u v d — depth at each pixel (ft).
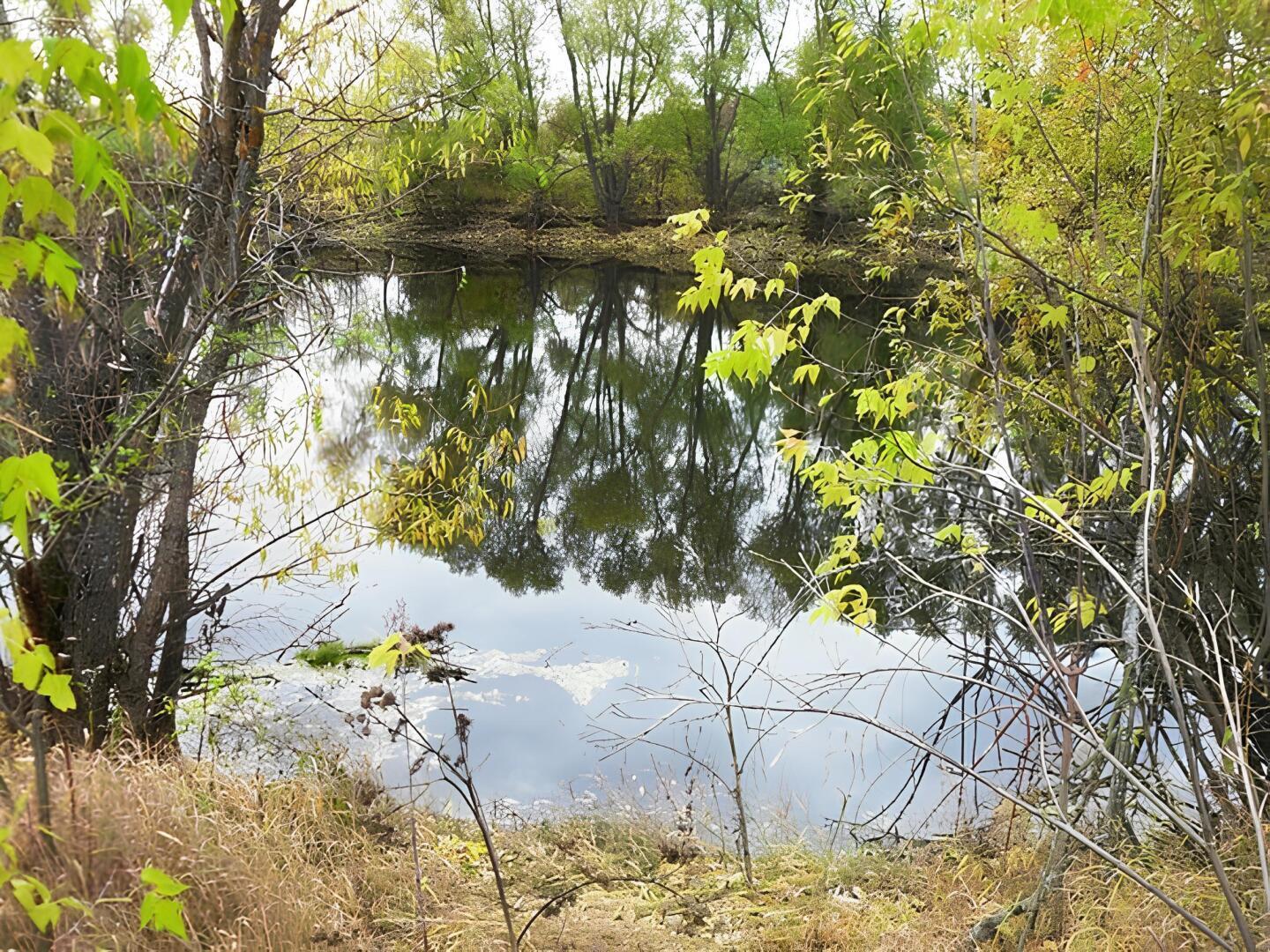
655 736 16.92
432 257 88.12
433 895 11.44
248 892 9.03
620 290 80.79
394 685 18.06
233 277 12.53
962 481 16.10
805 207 60.75
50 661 5.55
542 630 21.52
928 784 15.33
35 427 9.65
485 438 33.06
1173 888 10.18
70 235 9.75
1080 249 14.11
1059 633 17.56
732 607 23.53
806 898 11.89
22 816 7.69
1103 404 15.88
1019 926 10.18
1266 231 9.73
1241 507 14.12
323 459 25.36
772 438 40.98
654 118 105.19
